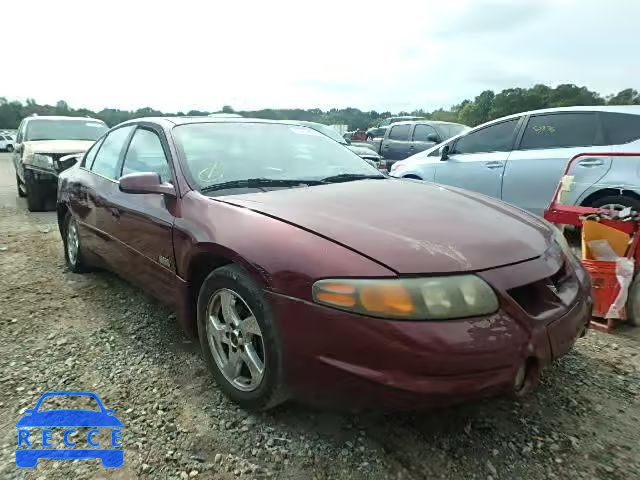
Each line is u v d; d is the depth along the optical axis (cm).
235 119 333
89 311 336
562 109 530
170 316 327
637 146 469
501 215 240
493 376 168
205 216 235
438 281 172
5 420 216
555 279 209
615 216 330
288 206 226
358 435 205
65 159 477
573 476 183
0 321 319
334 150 340
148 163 304
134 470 187
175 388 241
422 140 1055
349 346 174
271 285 192
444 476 183
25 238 554
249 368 210
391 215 218
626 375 256
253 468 187
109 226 326
